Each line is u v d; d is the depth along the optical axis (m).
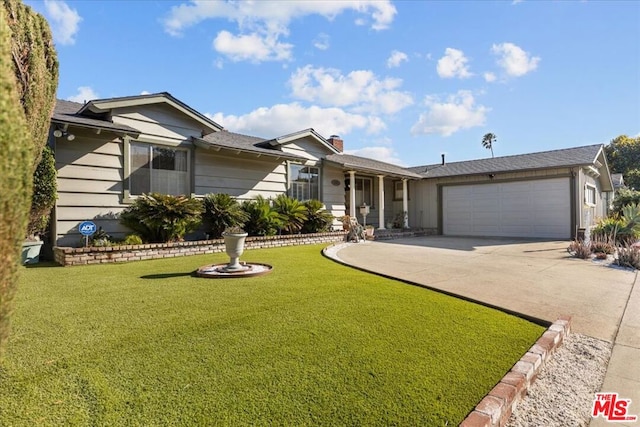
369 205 16.88
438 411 2.07
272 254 8.42
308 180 13.07
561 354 3.24
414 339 3.15
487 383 2.41
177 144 9.31
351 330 3.34
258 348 2.89
